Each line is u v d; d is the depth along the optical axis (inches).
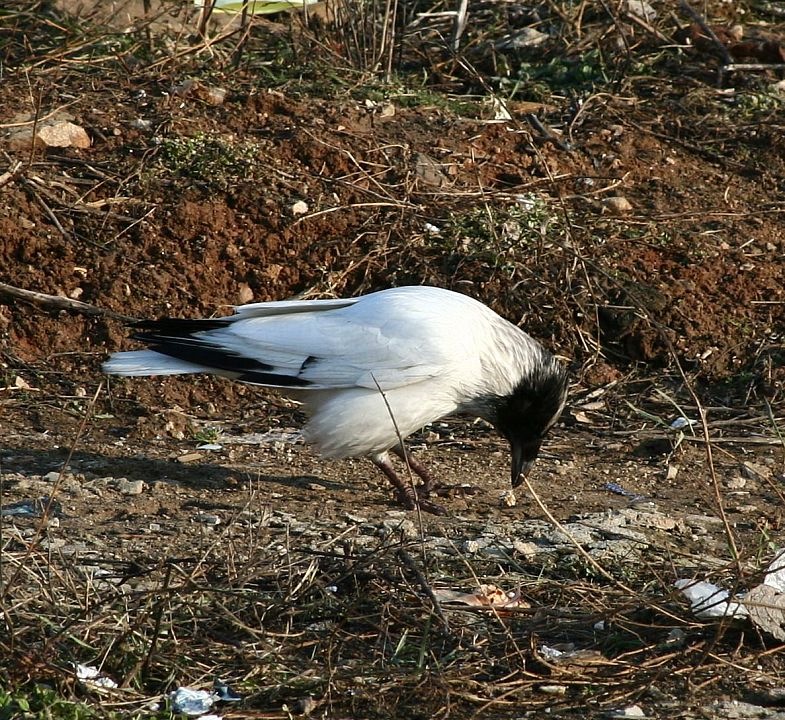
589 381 513.3
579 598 331.6
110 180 554.3
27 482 398.9
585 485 433.1
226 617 294.5
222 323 406.3
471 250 548.4
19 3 672.4
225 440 460.4
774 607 299.0
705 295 548.7
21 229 521.7
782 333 536.7
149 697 271.6
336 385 393.4
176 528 369.7
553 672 289.0
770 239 583.5
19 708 258.1
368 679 282.2
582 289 538.3
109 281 517.7
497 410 409.1
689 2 773.3
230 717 266.8
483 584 335.6
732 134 651.5
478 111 642.8
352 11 694.5
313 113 613.0
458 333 396.2
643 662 297.4
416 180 578.9
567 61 708.0
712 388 515.8
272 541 356.8
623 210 589.9
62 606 294.7
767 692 288.5
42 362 491.5
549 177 592.4
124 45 653.3
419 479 437.1
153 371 398.9
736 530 392.8
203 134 582.6
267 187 561.3
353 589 325.4
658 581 331.9
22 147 561.3
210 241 538.3
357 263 543.2
